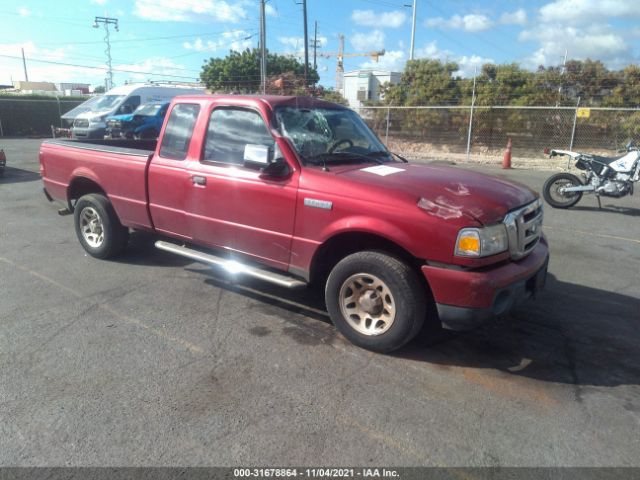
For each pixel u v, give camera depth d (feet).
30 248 20.45
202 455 8.52
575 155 31.45
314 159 13.38
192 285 16.57
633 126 59.62
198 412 9.68
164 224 16.35
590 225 26.84
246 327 13.52
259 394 10.36
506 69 72.84
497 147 68.49
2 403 9.84
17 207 28.66
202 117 15.01
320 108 15.31
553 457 8.65
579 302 15.83
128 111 65.82
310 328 13.55
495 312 11.08
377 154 15.35
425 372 11.42
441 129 72.28
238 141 14.15
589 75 70.18
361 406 10.02
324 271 13.57
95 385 10.54
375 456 8.59
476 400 10.34
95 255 19.04
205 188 14.61
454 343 12.89
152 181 16.14
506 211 11.47
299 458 8.50
